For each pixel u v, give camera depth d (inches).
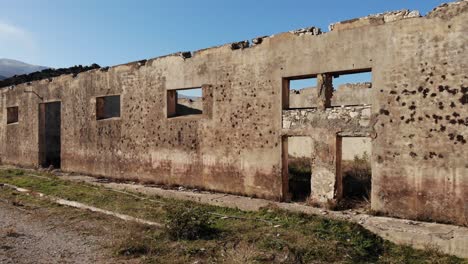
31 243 289.6
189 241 282.8
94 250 273.0
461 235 259.1
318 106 370.6
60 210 391.9
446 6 300.0
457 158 293.3
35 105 743.1
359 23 342.3
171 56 502.6
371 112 335.0
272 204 366.0
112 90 583.5
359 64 341.4
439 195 301.1
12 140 813.2
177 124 494.9
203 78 466.6
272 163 400.5
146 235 298.5
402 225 291.9
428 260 249.8
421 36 310.5
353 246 268.4
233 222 332.2
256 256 246.5
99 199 429.7
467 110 289.7
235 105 433.1
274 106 399.9
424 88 309.1
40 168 725.3
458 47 294.0
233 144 434.6
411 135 314.8
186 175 484.1
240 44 431.5
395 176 322.3
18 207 408.2
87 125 625.3
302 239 276.4
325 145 365.4
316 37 368.5
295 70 382.9
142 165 539.2
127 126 559.8
